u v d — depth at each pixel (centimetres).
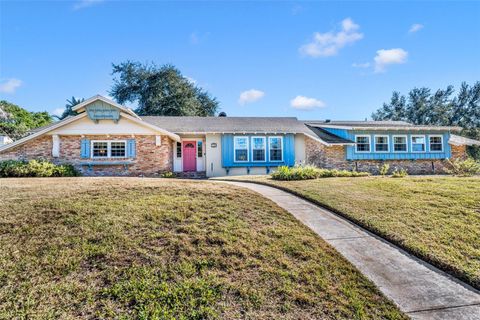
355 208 702
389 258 471
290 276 398
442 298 365
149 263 410
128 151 1534
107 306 326
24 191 723
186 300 341
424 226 585
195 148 1806
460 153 2047
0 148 1445
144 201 658
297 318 320
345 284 388
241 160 1767
